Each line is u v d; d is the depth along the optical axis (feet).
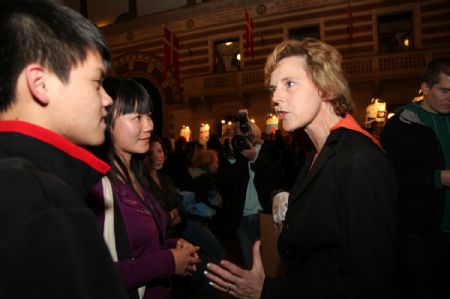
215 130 42.68
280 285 3.10
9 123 1.74
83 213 1.62
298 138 10.06
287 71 3.59
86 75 2.02
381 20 35.96
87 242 1.57
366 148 3.06
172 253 4.17
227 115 42.50
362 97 36.63
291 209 3.77
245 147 9.29
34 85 1.82
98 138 2.20
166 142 14.01
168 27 44.29
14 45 1.77
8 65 1.78
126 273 3.62
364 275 2.75
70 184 1.90
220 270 3.18
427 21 33.68
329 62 3.49
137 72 46.73
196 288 10.05
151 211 4.52
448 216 5.61
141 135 4.67
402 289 5.46
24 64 1.80
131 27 46.57
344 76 3.61
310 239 3.28
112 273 1.63
